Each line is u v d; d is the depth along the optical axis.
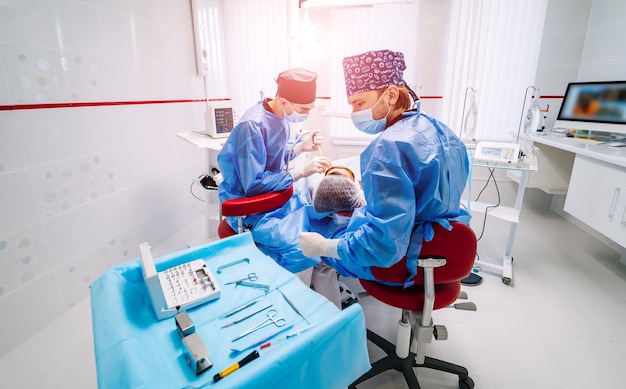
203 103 2.89
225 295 0.81
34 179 1.53
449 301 1.13
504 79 2.84
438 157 0.93
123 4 1.96
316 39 2.26
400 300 1.10
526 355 1.48
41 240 1.58
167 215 2.49
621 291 1.94
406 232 0.91
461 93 2.92
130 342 0.63
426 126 0.97
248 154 1.43
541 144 2.63
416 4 2.76
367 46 2.94
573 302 1.84
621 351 1.50
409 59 2.92
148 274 0.70
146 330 0.70
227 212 1.29
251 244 1.03
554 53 2.82
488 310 1.78
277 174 1.48
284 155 1.69
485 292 1.93
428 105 3.10
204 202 2.67
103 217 1.92
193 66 2.72
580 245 2.50
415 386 1.23
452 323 1.68
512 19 2.69
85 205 1.80
